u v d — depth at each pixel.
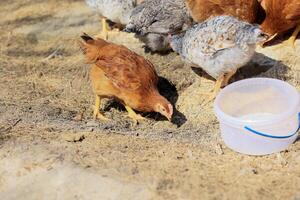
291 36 2.87
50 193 2.26
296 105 2.38
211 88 2.75
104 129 2.59
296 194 2.18
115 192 2.22
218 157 2.39
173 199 2.18
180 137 2.54
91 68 2.78
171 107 2.57
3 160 2.39
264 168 2.31
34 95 2.82
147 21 2.87
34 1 3.47
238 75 2.79
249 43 2.48
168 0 2.88
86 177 2.29
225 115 2.39
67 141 2.47
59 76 2.94
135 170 2.30
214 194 2.19
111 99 2.75
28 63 3.04
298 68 2.75
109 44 2.67
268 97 2.51
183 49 2.69
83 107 2.75
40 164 2.36
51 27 3.27
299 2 2.73
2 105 2.73
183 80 2.81
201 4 2.81
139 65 2.61
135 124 2.64
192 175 2.28
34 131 2.54
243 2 2.79
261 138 2.36
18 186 2.30
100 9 3.03
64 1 3.45
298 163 2.32
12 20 3.35
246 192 2.19
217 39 2.54
